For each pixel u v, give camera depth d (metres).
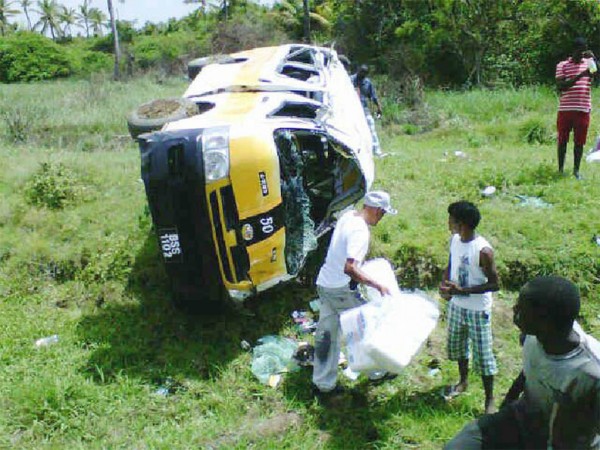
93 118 15.03
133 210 7.85
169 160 5.04
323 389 4.59
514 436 3.04
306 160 6.53
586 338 2.76
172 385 4.96
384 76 19.72
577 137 8.16
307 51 8.91
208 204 5.02
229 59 8.64
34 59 41.72
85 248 7.00
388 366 4.25
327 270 4.57
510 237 6.70
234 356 5.30
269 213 5.23
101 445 4.25
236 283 5.25
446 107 14.43
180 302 5.50
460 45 20.53
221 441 4.29
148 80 26.88
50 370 5.12
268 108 6.18
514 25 20.17
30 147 11.69
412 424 4.32
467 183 8.43
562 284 2.70
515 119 13.05
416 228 7.00
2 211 7.88
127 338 5.67
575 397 2.70
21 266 6.90
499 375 4.93
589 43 18.80
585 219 6.96
